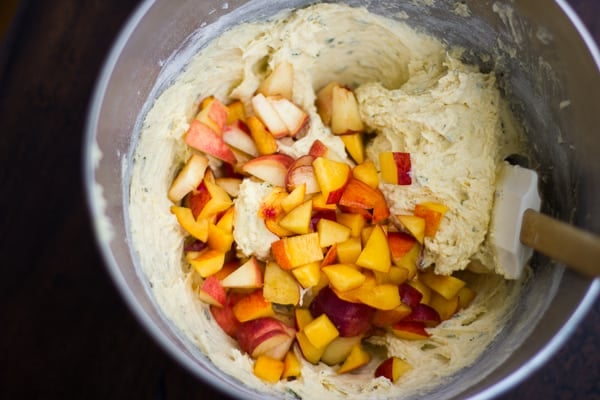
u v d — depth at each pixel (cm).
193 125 45
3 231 49
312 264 44
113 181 41
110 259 38
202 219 45
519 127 46
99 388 47
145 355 47
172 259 44
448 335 44
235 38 45
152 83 43
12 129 49
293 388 42
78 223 49
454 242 44
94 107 39
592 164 41
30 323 48
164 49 43
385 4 45
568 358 46
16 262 48
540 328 40
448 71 46
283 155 47
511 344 41
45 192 49
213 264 44
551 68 42
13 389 47
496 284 45
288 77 47
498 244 43
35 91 50
